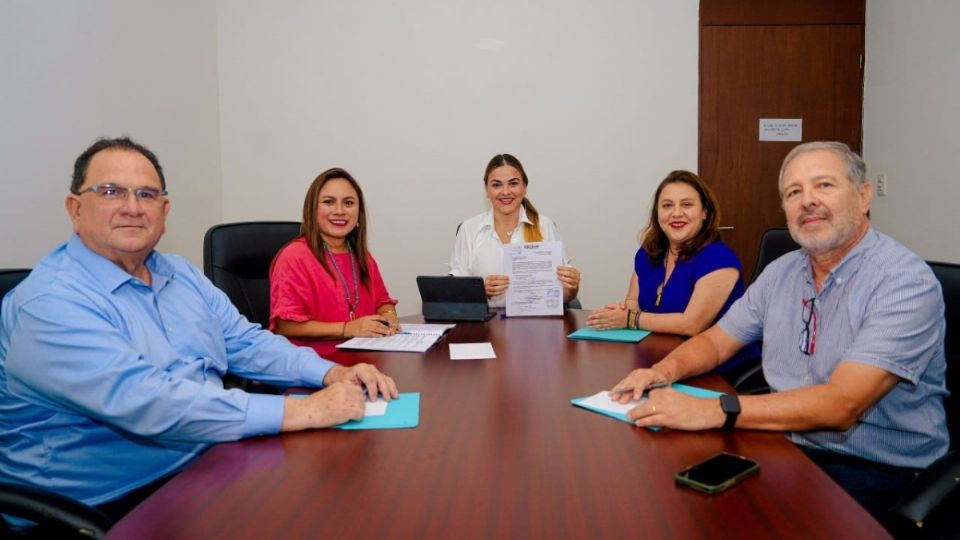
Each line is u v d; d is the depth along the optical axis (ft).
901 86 10.82
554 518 2.56
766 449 3.33
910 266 4.35
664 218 7.15
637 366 5.12
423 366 5.20
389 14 12.68
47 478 4.06
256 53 12.79
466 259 9.67
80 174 4.31
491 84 12.71
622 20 12.50
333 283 7.32
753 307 5.36
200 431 3.58
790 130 12.50
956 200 9.14
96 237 4.26
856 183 4.63
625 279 12.90
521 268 7.62
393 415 3.90
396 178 12.92
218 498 2.79
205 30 12.30
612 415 3.85
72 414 4.08
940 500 3.22
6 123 7.59
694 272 6.87
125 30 9.86
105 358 3.72
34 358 3.80
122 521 2.59
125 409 3.65
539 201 12.84
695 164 12.63
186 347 4.69
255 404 3.63
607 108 12.64
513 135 12.76
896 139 11.00
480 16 12.62
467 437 3.52
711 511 2.61
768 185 12.58
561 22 12.55
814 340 4.83
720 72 12.45
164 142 10.96
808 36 12.34
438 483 2.92
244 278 7.92
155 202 4.43
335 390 3.86
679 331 6.41
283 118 12.89
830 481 2.91
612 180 12.75
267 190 13.00
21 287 4.06
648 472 3.03
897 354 4.06
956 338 4.58
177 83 11.36
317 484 2.93
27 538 3.45
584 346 5.91
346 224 7.43
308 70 12.81
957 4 9.08
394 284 13.08
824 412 3.73
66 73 8.55
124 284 4.39
